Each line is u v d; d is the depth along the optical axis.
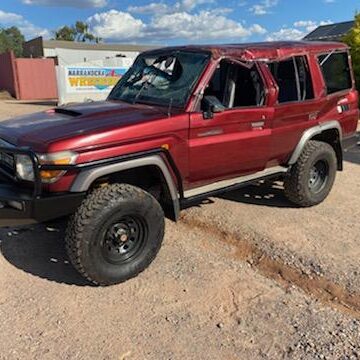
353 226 5.02
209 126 4.23
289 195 5.45
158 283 3.85
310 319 3.37
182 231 4.89
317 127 5.38
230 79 4.56
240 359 2.95
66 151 3.45
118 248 3.79
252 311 3.47
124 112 4.13
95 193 3.63
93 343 3.10
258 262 4.26
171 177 4.10
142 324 3.31
